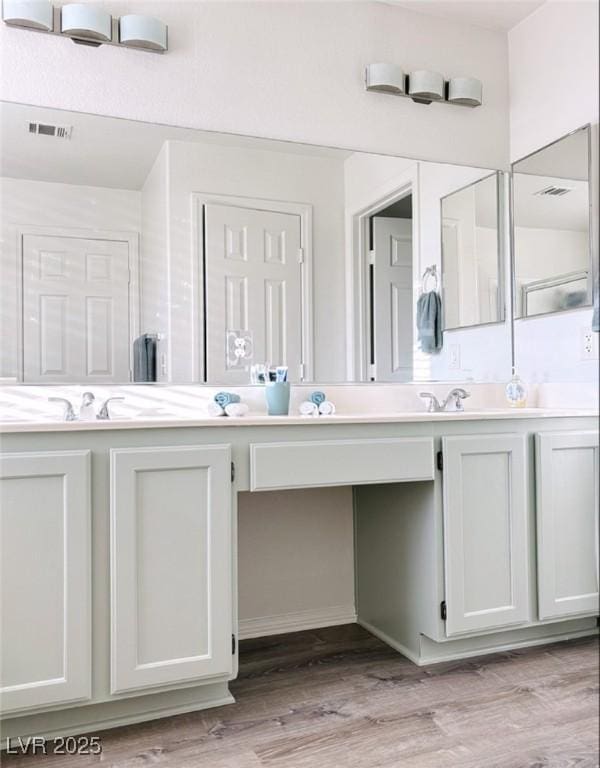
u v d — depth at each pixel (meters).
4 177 1.93
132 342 2.07
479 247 2.61
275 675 1.96
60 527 1.52
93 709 1.62
